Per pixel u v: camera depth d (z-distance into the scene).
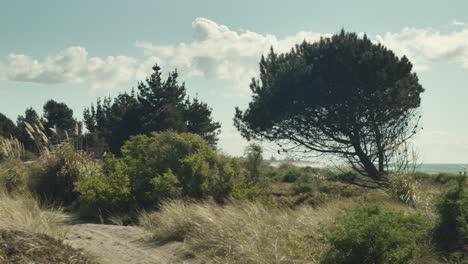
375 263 6.89
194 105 39.09
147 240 10.07
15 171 16.31
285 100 24.34
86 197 13.69
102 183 14.07
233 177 14.68
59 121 54.16
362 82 23.16
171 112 36.16
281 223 9.72
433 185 17.97
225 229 9.33
